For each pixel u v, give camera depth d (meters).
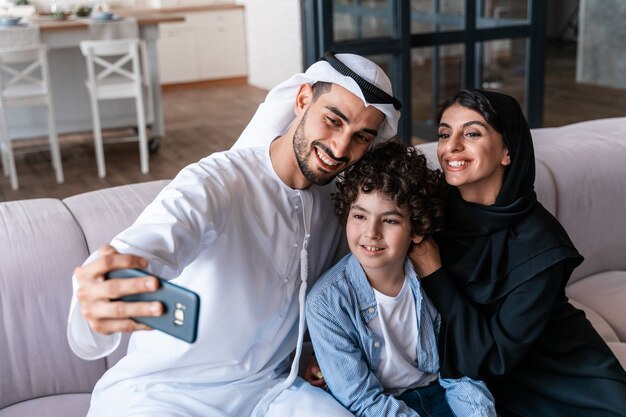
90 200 1.91
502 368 1.55
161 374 1.52
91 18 5.62
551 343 1.67
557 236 1.62
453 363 1.58
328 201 1.68
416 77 4.56
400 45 4.35
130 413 1.45
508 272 1.62
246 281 1.51
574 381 1.62
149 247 1.23
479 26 4.62
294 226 1.58
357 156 1.50
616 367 1.64
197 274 1.48
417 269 1.62
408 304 1.58
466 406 1.52
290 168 1.54
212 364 1.54
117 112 6.01
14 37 5.07
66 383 1.75
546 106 6.72
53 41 5.30
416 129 4.72
